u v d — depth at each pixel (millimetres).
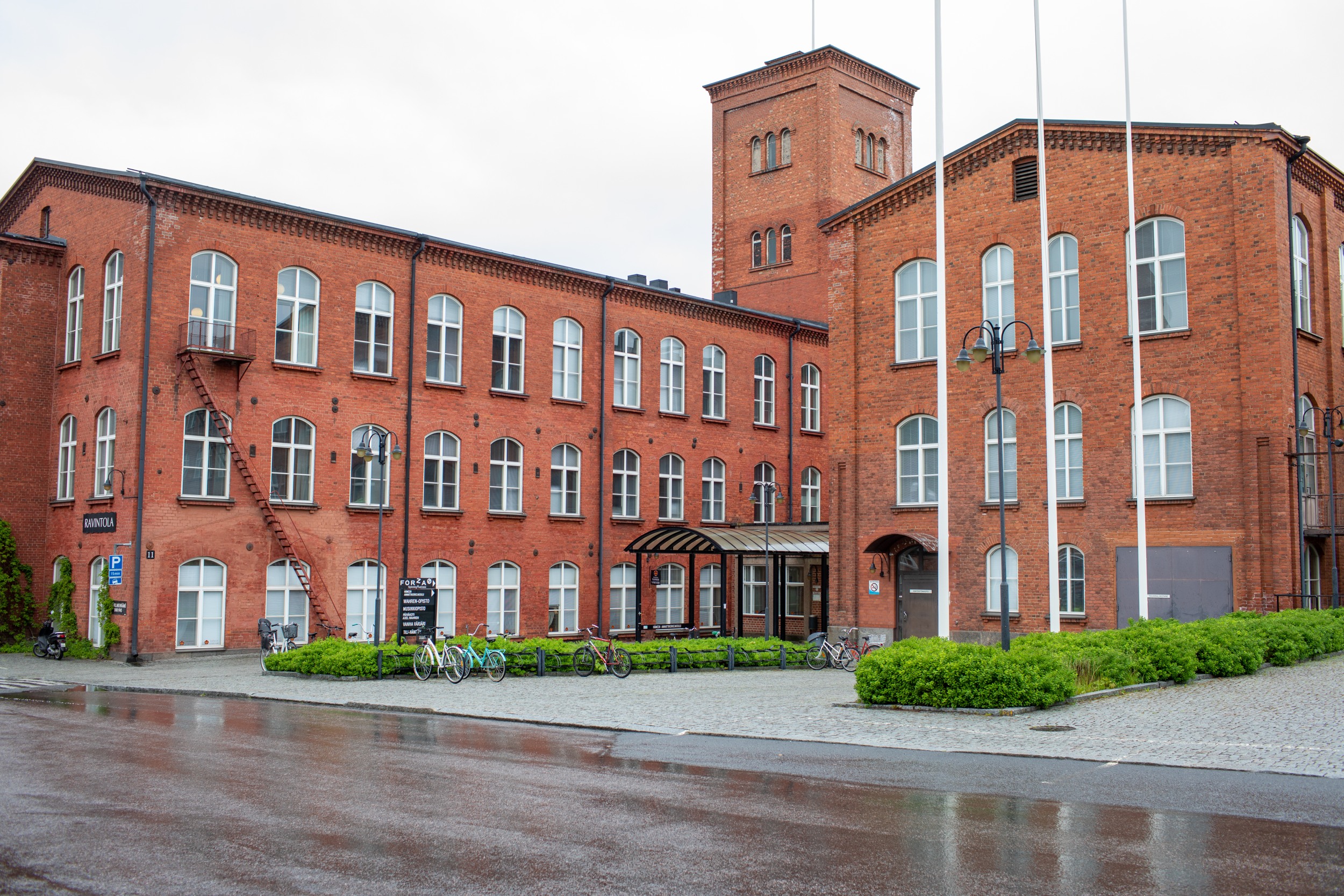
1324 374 29984
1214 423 27453
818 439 50594
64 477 34031
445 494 36875
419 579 27703
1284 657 21984
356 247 35062
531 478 39250
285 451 33062
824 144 54031
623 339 43156
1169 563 27734
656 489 43594
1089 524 28969
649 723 16156
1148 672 19062
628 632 42250
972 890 7312
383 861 7996
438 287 37156
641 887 7363
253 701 20844
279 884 7406
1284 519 26391
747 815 9531
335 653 25297
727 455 46469
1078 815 9508
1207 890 7293
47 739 14500
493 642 25859
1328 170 30062
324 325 34062
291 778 11375
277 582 32469
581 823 9195
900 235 33188
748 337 47875
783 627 39375
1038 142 25484
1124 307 28984
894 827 9062
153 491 30266
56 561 33781
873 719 15930
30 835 8750
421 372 36344
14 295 34469
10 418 34156
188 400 31234
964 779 11211
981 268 31484
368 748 13703
